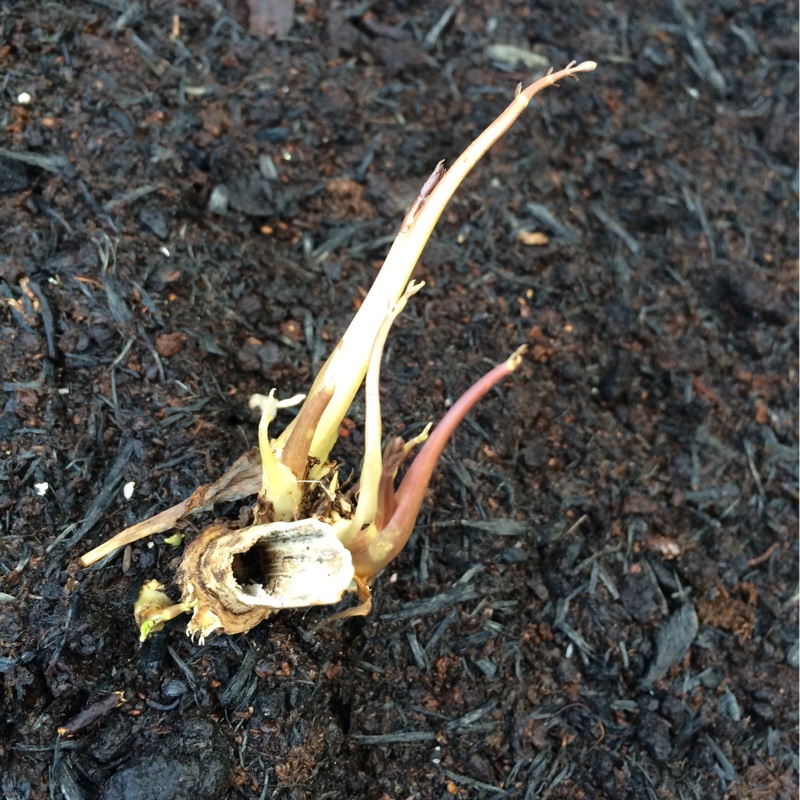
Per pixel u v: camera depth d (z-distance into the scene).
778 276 0.33
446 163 0.32
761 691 0.27
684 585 0.28
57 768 0.21
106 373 0.24
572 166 0.34
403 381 0.28
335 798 0.23
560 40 0.36
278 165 0.30
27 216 0.26
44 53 0.28
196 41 0.31
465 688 0.25
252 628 0.22
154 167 0.28
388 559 0.21
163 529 0.22
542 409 0.29
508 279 0.30
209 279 0.27
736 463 0.30
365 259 0.30
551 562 0.27
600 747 0.25
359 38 0.33
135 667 0.22
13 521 0.22
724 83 0.37
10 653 0.21
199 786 0.21
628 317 0.32
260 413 0.26
